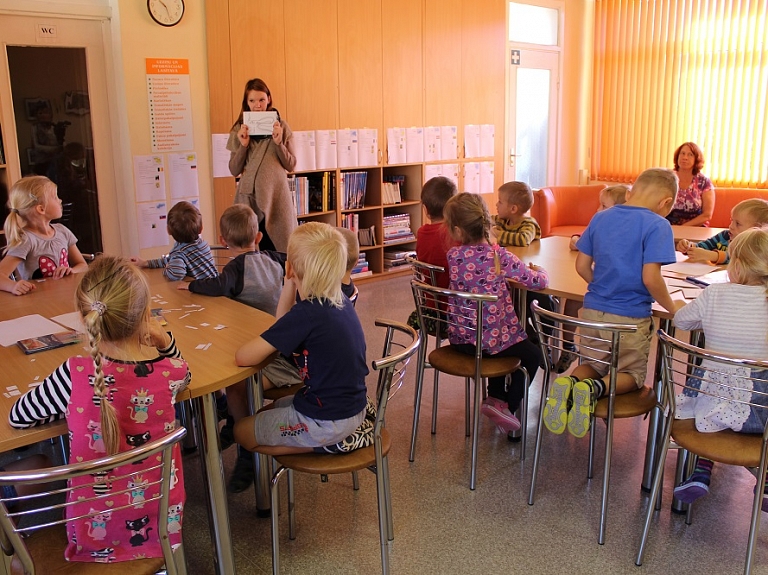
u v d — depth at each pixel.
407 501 2.64
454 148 6.62
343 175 5.82
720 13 6.84
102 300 1.56
